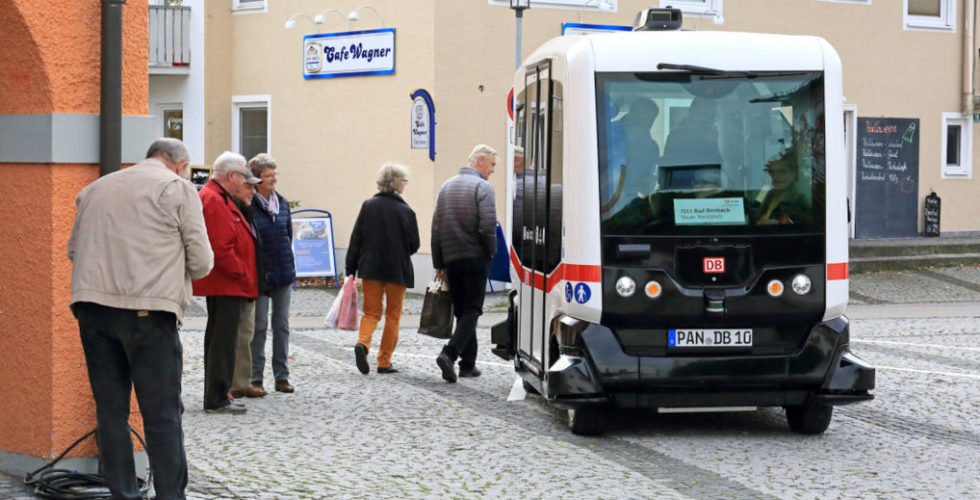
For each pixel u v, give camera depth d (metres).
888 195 26.52
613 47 9.86
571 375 9.56
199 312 19.48
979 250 25.58
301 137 24.28
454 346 12.50
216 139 25.28
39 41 7.46
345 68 23.36
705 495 7.88
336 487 7.98
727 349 9.70
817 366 9.70
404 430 10.02
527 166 11.60
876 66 26.20
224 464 8.66
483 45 22.31
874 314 19.69
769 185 9.81
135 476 7.14
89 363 6.98
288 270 11.77
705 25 24.31
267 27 24.66
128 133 7.76
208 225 10.38
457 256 12.53
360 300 21.14
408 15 22.33
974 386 12.52
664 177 9.73
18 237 7.80
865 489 8.09
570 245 9.80
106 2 7.61
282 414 10.66
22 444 7.91
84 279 6.79
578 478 8.34
